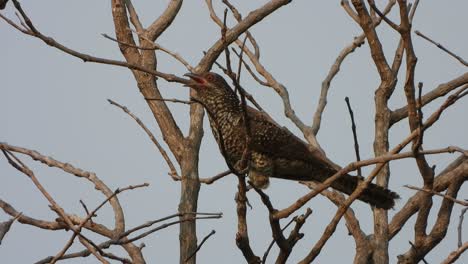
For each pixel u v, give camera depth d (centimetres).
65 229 1048
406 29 895
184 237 1170
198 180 1230
